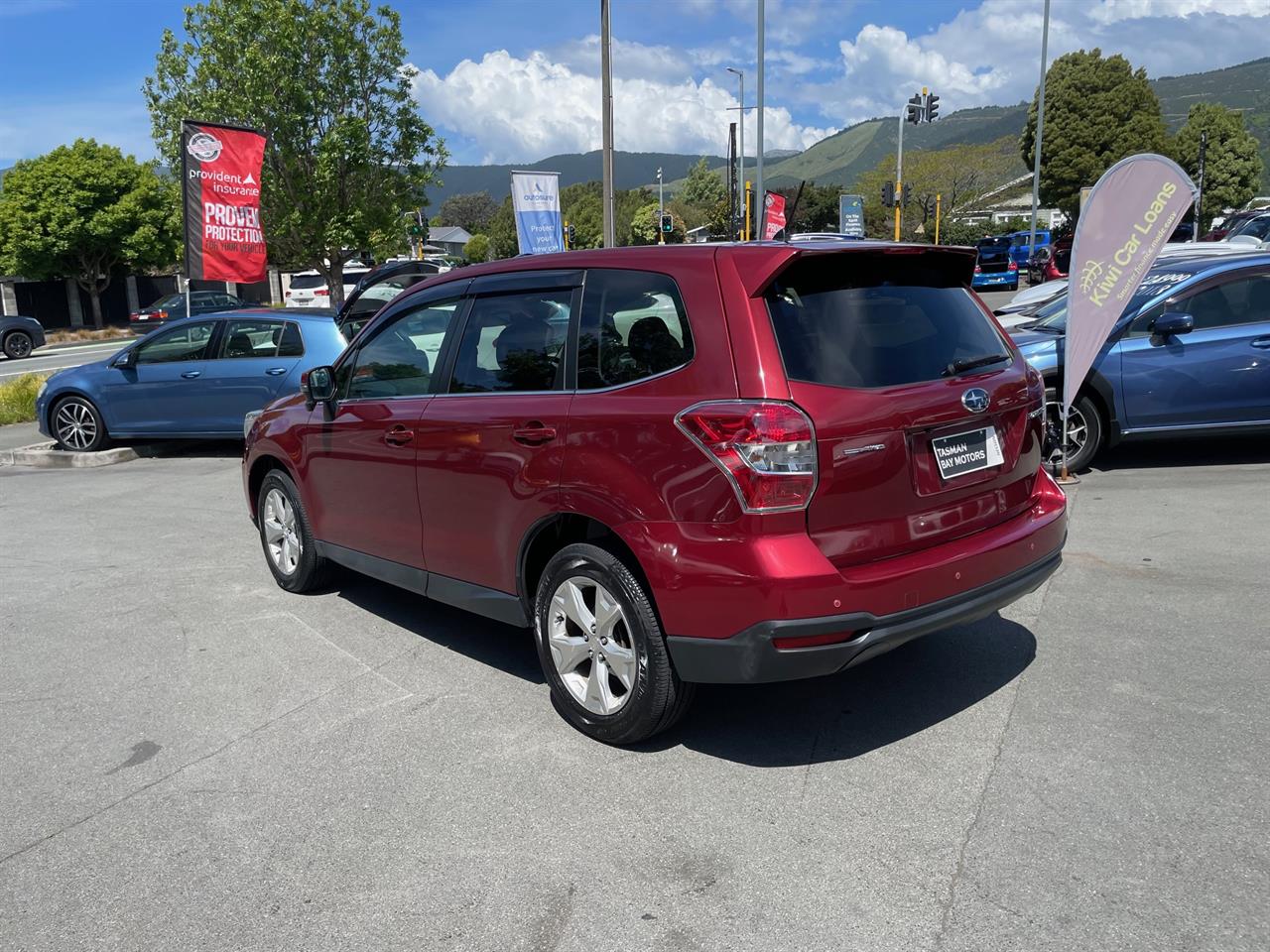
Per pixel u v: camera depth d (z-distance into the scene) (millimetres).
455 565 4387
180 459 11000
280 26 24516
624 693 3777
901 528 3441
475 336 4328
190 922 2846
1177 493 7113
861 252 3496
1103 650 4445
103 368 11078
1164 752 3523
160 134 25859
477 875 3010
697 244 3701
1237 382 7402
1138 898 2740
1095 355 7004
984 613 3617
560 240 18656
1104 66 56344
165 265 40344
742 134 38562
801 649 3213
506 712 4145
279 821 3363
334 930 2781
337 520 5211
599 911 2809
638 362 3578
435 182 27734
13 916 2904
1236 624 4648
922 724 3846
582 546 3701
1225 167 79000
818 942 2633
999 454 3781
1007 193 84438
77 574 6449
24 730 4152
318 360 10258
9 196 37062
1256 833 3014
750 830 3180
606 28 17219
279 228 25797
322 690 4445
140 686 4570
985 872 2896
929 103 33219
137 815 3441
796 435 3166
